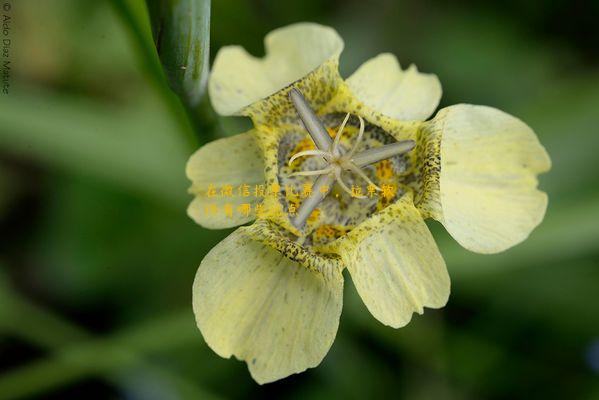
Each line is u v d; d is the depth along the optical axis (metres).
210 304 0.20
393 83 0.21
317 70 0.20
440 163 0.20
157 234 0.26
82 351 0.24
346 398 0.25
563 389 0.25
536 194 0.20
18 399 0.25
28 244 0.26
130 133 0.25
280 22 0.27
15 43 0.27
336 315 0.20
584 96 0.25
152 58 0.21
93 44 0.27
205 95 0.21
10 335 0.26
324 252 0.20
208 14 0.19
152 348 0.25
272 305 0.20
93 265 0.26
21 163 0.27
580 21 0.27
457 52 0.27
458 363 0.25
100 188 0.26
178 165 0.25
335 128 0.21
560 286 0.25
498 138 0.20
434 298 0.20
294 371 0.20
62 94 0.27
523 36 0.27
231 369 0.25
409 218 0.20
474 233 0.20
